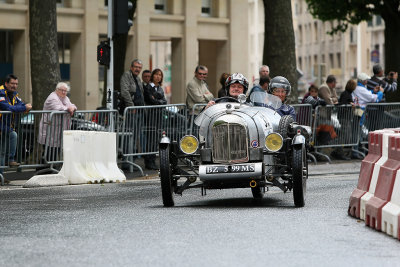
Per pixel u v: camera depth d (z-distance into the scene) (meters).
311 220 21.27
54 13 42.69
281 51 48.53
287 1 48.59
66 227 20.25
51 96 35.75
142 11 76.50
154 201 26.67
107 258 15.85
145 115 38.47
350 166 41.41
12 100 34.75
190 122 39.94
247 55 82.50
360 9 82.31
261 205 24.94
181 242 17.66
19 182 34.56
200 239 18.08
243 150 24.42
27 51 71.19
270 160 25.03
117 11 38.28
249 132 24.42
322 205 24.64
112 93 38.59
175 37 79.06
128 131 38.06
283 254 16.31
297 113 43.75
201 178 24.34
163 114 39.00
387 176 20.02
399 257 16.22
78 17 73.75
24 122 34.91
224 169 24.23
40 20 42.31
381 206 19.58
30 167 35.00
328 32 85.50
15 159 34.72
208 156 24.58
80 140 33.75
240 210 23.47
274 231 19.27
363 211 21.30
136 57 76.69
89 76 74.50
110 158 35.16
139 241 17.84
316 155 45.28
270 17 48.69
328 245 17.44
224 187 24.67
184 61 79.38
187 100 40.00
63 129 35.75
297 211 23.17
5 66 72.31
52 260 15.66
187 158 25.62
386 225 19.17
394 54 73.75
